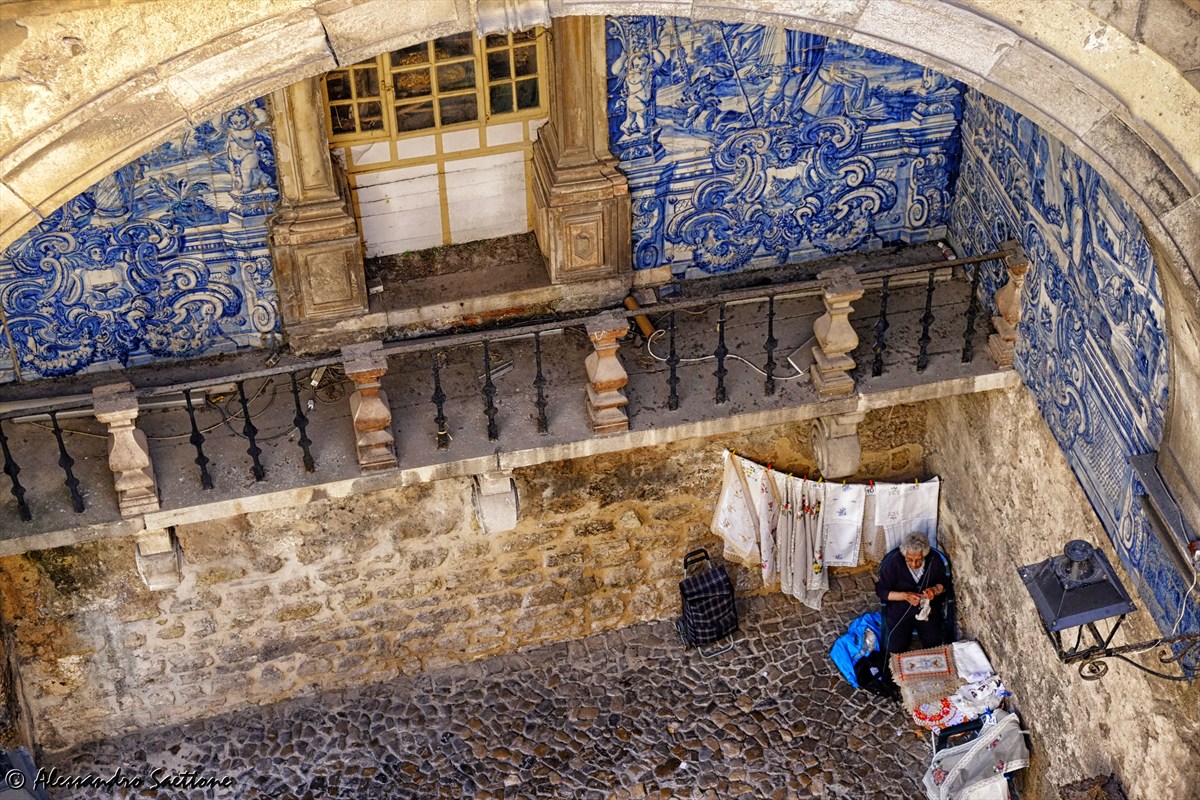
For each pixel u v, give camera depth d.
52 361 8.73
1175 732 7.59
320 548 9.34
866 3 6.18
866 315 9.27
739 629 10.34
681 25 8.27
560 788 9.58
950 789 9.32
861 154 9.07
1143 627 7.67
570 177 8.57
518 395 8.88
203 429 8.73
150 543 8.67
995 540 9.33
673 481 9.74
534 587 10.04
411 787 9.62
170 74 5.74
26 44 5.50
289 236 8.42
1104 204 7.28
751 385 8.91
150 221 8.29
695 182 8.91
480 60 8.36
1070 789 8.41
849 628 10.15
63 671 9.46
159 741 9.90
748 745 9.75
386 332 8.98
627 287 9.14
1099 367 7.61
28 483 8.47
